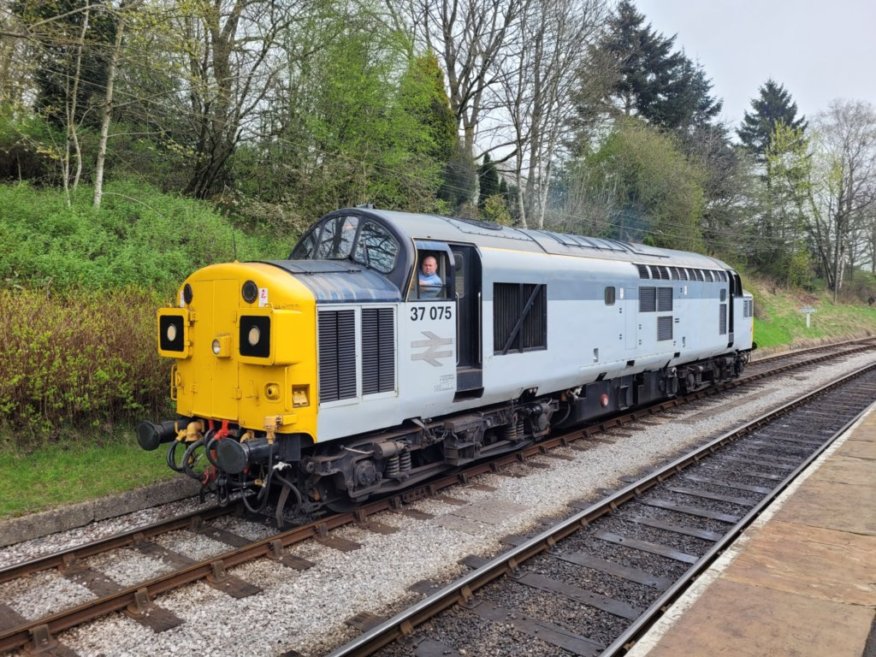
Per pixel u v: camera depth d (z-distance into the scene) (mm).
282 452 5758
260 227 16453
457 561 5594
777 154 42469
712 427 11438
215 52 16000
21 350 7559
